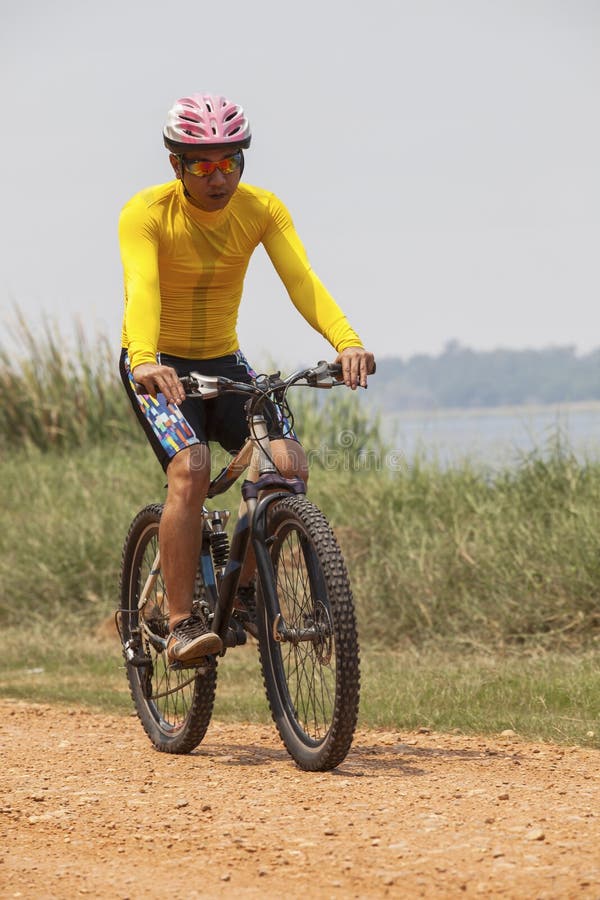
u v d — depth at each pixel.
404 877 11.20
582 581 27.67
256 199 16.77
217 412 16.91
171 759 17.34
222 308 17.12
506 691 21.48
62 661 29.17
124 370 16.88
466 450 35.69
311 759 15.50
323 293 16.62
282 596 15.98
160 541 16.30
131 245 16.23
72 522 37.00
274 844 12.41
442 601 29.38
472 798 13.92
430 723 19.55
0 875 11.86
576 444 34.00
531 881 10.88
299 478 15.79
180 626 16.28
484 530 31.20
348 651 14.58
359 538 33.12
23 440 54.75
